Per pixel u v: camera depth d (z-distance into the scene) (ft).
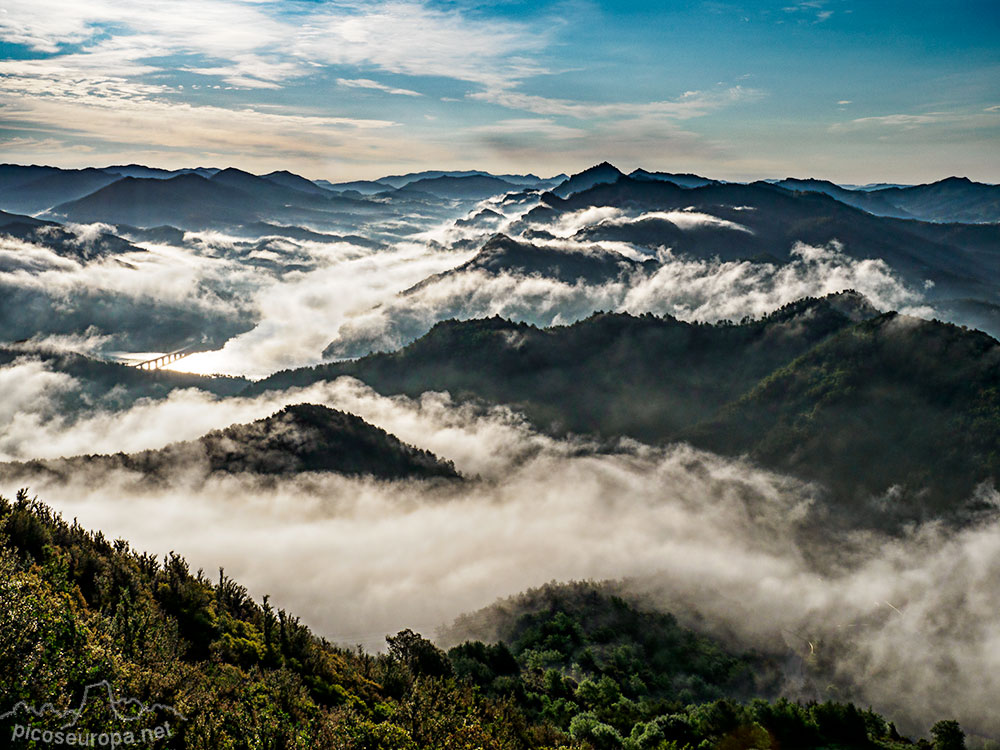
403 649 136.98
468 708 114.52
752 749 150.10
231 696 84.07
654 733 149.69
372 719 97.25
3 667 64.64
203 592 113.29
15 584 80.48
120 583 103.81
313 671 104.83
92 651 74.69
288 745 75.56
